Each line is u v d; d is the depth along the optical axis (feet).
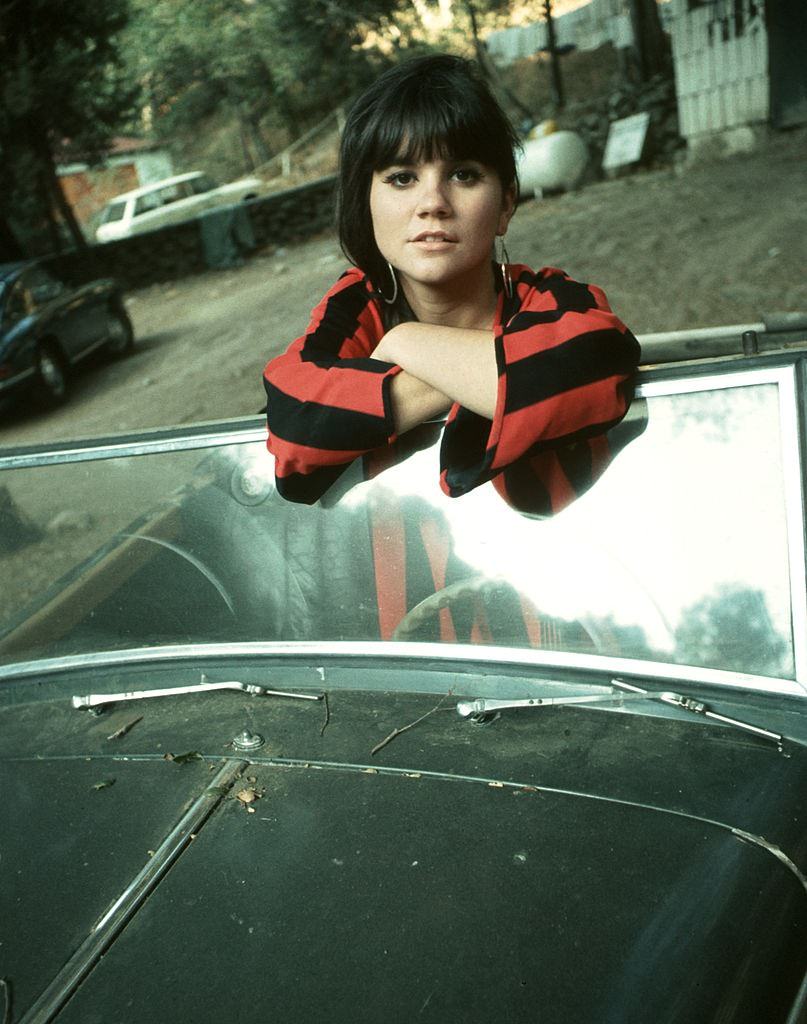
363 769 4.55
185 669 5.63
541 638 5.02
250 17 83.41
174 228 54.13
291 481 4.82
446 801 4.27
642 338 8.43
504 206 4.95
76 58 51.67
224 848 4.19
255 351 34.12
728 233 31.27
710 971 3.41
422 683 5.12
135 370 36.63
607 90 60.29
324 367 4.64
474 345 4.41
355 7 69.21
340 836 4.16
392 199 4.65
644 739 4.51
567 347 4.21
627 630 4.83
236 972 3.60
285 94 87.71
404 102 4.44
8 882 4.26
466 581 5.09
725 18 43.29
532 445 4.24
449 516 5.05
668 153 46.80
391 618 5.30
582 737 4.57
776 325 7.88
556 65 55.52
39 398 32.99
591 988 3.37
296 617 5.49
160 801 4.58
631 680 4.79
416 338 4.52
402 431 4.56
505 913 3.68
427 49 70.54
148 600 5.78
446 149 4.46
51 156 54.54
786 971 3.49
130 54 86.63
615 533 4.75
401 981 3.47
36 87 50.42
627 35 55.31
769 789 4.16
